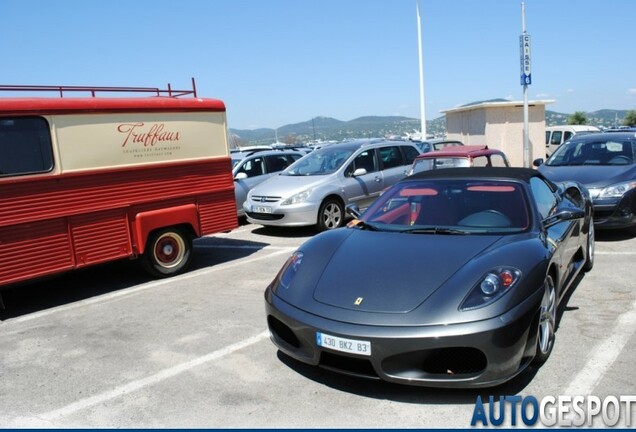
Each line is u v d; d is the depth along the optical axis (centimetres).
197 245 882
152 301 578
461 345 297
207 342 445
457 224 416
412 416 309
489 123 1927
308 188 909
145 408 338
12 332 503
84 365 412
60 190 572
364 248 388
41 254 562
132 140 630
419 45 1967
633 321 435
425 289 323
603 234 789
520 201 423
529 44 1539
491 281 320
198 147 698
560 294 420
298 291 358
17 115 537
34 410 344
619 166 777
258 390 351
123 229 629
